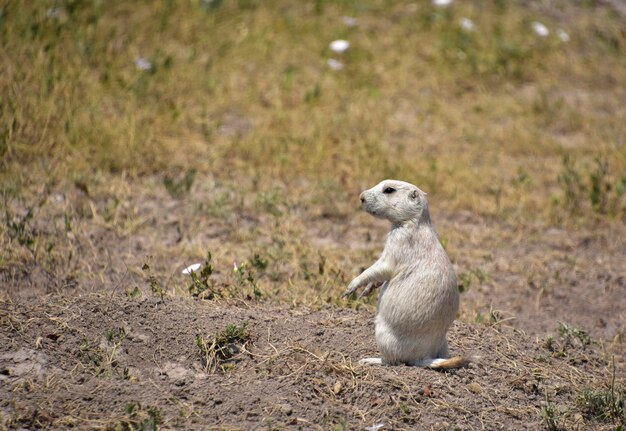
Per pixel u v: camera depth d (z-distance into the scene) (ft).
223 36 86.74
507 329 44.55
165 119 68.23
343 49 84.53
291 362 36.22
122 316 38.47
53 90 63.87
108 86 70.23
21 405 31.42
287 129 70.90
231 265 49.14
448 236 58.44
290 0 98.48
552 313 49.39
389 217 35.88
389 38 94.22
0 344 35.40
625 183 63.21
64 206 53.88
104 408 31.96
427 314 34.83
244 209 58.18
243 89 77.87
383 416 32.99
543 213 63.05
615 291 52.90
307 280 47.93
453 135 76.64
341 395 34.09
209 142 67.46
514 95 87.97
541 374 39.01
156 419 31.37
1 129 59.06
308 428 31.86
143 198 57.62
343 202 61.21
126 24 83.51
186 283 45.88
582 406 36.76
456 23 99.76
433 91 85.92
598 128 81.82
